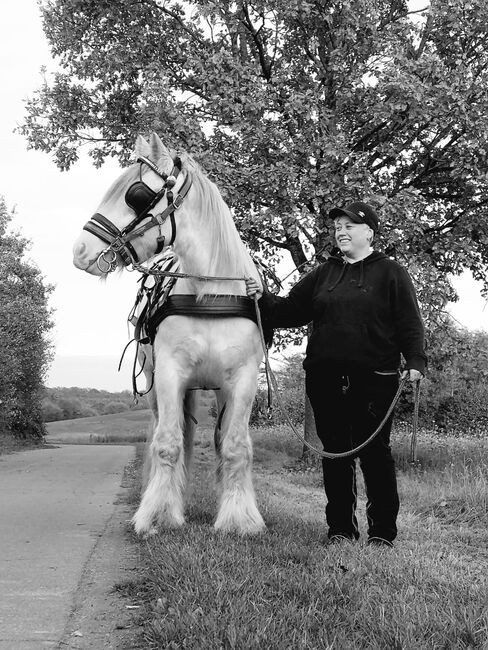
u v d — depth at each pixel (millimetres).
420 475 11164
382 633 2627
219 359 4668
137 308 5734
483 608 3023
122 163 15727
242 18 14055
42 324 32312
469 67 13234
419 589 3402
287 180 12055
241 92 12578
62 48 15727
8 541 4828
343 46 13156
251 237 13961
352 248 4621
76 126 15469
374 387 4414
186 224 4680
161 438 4699
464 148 12922
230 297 4707
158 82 13180
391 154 13258
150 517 4609
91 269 4562
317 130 12727
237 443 4723
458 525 6391
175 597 2990
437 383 22219
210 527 4742
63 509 6617
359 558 3830
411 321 4391
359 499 8109
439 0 12703
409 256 12508
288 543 4238
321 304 4562
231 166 12484
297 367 26781
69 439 46031
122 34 15070
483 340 14461
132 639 2734
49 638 2795
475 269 14906
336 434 4578
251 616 2742
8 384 27891
